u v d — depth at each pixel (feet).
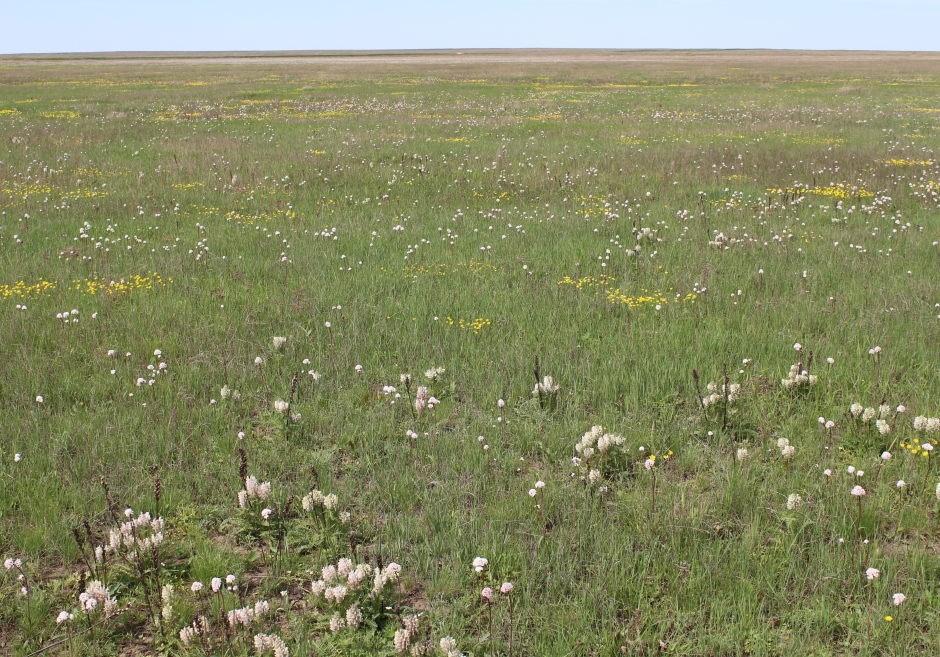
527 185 54.29
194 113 105.50
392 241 40.16
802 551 15.70
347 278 33.45
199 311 29.55
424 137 79.87
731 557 15.43
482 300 30.48
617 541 16.02
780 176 56.44
